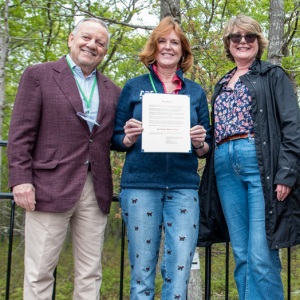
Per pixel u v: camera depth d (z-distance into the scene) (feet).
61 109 8.61
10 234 10.03
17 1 31.60
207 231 9.73
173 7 18.75
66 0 30.42
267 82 9.03
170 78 9.57
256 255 8.72
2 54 27.37
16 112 8.55
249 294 8.95
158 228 8.89
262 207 8.72
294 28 34.73
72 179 8.59
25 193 8.25
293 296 28.37
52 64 9.04
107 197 9.08
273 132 8.79
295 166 8.41
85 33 9.09
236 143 9.06
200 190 9.96
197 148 9.20
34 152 8.69
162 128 8.85
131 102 9.34
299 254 35.88
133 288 8.77
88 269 8.96
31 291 8.52
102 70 38.88
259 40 9.73
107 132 9.14
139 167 8.89
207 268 10.69
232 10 32.78
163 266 8.95
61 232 8.69
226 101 9.43
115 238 50.72
